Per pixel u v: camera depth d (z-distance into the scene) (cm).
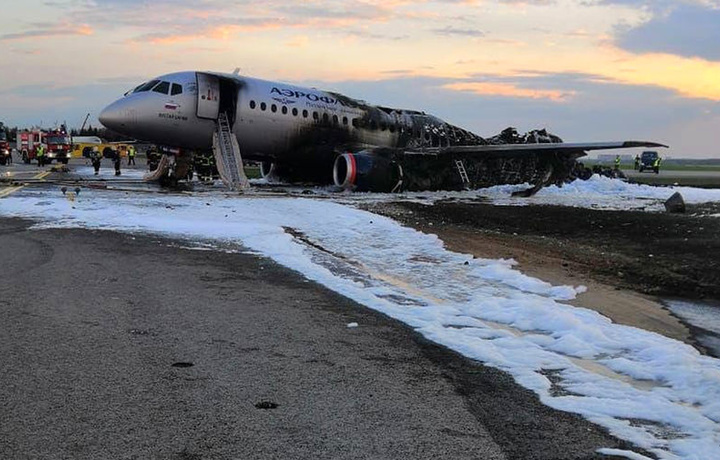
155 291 794
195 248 1138
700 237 1569
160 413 425
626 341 641
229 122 2547
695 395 499
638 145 2542
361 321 685
